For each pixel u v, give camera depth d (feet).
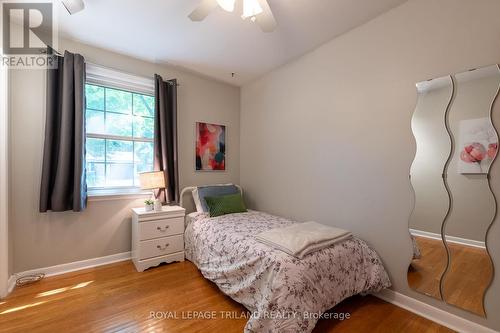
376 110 6.78
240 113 12.41
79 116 7.67
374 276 6.24
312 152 8.64
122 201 9.03
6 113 6.40
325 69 8.17
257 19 5.82
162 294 6.70
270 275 5.21
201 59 9.39
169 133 9.91
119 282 7.31
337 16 6.70
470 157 5.22
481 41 5.06
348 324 5.53
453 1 5.41
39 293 6.59
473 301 5.19
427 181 5.82
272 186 10.43
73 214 8.05
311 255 5.52
